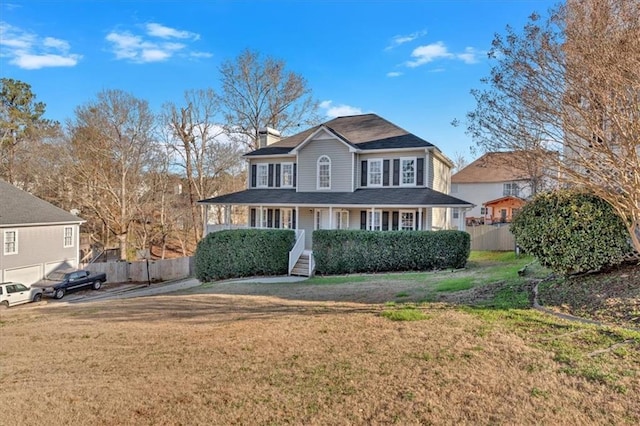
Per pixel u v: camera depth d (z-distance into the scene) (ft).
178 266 94.73
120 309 36.32
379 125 75.15
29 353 23.08
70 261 84.23
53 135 119.03
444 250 51.93
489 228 78.23
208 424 12.98
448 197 60.03
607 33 19.54
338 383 15.34
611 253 25.59
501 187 118.42
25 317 37.24
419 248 52.47
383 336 20.57
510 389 13.80
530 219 28.71
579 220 26.17
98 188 107.14
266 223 77.41
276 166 77.15
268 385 15.66
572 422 11.60
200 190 119.65
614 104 19.99
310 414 13.15
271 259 59.31
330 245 55.83
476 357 16.79
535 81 22.97
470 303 26.48
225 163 124.36
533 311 23.00
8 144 119.34
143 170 115.55
